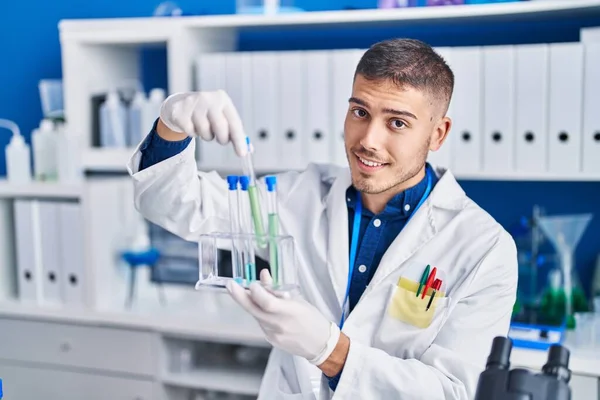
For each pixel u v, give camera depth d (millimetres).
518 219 2469
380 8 2283
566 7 2053
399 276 1487
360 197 1566
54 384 2457
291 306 1156
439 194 1539
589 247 2412
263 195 1278
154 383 2334
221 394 2488
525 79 2105
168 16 2621
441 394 1266
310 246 1583
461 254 1483
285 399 1509
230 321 2242
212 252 1234
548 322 2062
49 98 2701
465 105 2166
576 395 1912
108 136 2553
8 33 2977
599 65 2043
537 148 2121
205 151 2410
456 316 1437
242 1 2414
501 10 2105
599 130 2062
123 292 2549
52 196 2523
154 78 2826
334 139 2273
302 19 2266
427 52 1377
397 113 1319
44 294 2494
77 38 2504
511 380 808
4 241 2613
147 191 1463
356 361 1262
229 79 2359
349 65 2229
